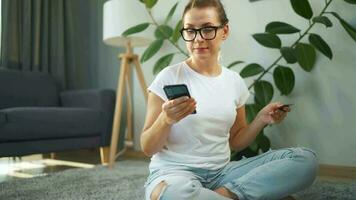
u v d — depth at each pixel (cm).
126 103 286
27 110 196
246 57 219
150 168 104
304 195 139
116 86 302
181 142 101
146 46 257
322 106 192
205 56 102
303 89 198
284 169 95
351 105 182
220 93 105
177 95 86
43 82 272
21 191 152
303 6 176
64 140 215
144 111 272
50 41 294
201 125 100
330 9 189
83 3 315
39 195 146
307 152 100
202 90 103
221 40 104
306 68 175
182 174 95
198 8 99
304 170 97
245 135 116
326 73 190
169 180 91
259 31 213
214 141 103
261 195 93
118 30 218
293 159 97
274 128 209
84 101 251
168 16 225
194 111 91
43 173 205
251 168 102
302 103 199
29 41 276
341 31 184
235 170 104
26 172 210
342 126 185
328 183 163
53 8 295
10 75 252
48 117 204
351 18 182
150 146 95
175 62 252
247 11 218
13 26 270
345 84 184
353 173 180
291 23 201
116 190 153
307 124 197
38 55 283
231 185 94
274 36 181
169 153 102
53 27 295
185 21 101
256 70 189
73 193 148
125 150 277
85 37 316
